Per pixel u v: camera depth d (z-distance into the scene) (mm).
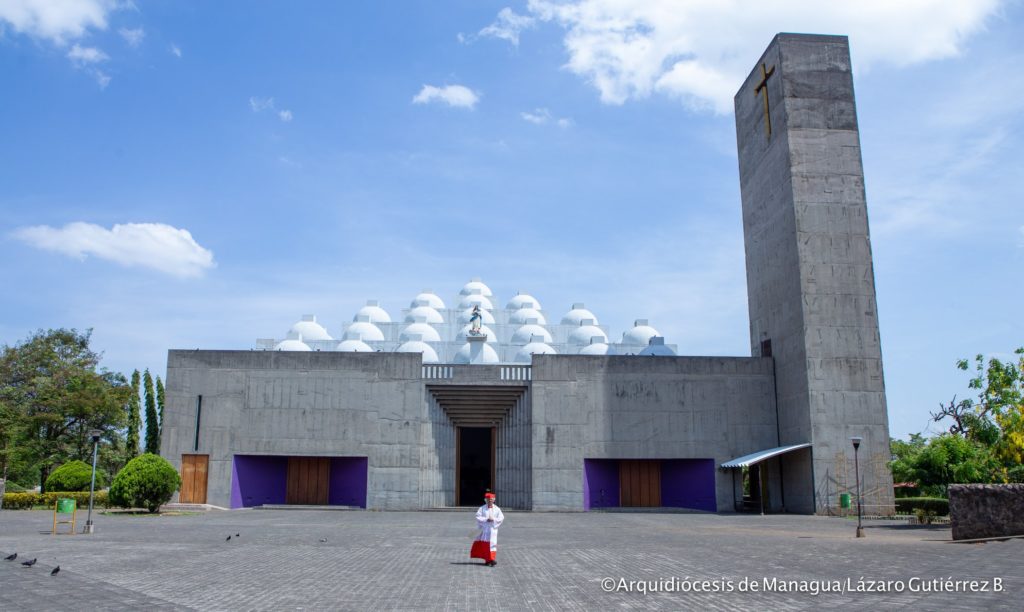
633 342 69812
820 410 39844
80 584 14336
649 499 45438
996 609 11688
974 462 32031
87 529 25422
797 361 41281
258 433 43094
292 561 17938
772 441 43875
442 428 43844
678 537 25172
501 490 43938
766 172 45062
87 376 51719
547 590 13875
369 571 16297
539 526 30609
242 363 43625
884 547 21188
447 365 44250
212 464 42625
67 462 45812
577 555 19594
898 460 35125
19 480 57875
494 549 17469
